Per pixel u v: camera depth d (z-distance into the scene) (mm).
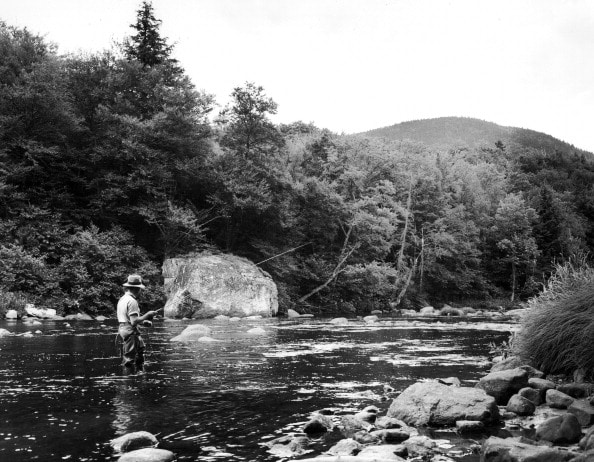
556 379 7254
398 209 52500
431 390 5746
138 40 42312
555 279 9039
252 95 37656
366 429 4895
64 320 22234
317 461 3707
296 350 11711
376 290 44250
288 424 5031
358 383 7457
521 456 3643
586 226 92000
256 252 37656
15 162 29953
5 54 31578
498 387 6496
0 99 29125
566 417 4621
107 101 34938
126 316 9047
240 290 28969
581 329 7023
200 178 34906
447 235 55562
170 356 10258
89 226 32125
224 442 4371
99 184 32688
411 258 55938
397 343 13820
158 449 3914
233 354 10758
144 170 31828
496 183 82188
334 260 44000
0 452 3971
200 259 29641
